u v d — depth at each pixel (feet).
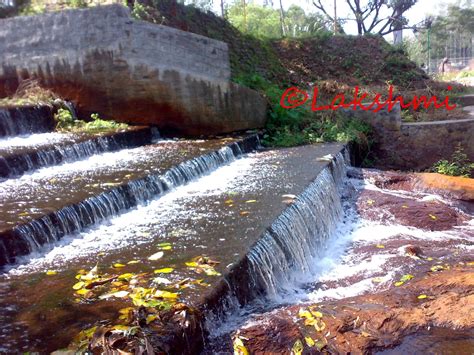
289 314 15.52
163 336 11.57
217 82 39.42
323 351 14.25
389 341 15.42
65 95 38.55
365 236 26.22
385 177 35.14
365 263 22.25
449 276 19.67
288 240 20.02
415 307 17.29
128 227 19.76
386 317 16.25
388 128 43.88
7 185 22.70
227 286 14.52
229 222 19.69
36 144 28.22
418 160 43.42
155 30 37.17
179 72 38.14
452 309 17.08
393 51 64.28
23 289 14.37
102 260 16.42
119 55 37.24
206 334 13.12
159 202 23.26
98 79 37.99
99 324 12.21
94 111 38.70
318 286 19.61
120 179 23.40
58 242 18.17
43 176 24.44
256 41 57.47
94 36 37.24
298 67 58.75
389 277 20.38
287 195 23.29
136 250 17.17
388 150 44.06
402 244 24.57
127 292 13.89
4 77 39.27
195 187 26.05
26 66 38.75
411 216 28.48
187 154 30.25
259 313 15.29
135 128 35.86
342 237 26.40
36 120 33.81
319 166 29.89
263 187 25.22
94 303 13.37
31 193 21.16
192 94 38.83
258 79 47.50
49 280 14.96
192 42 38.29
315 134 41.60
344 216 29.27
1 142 29.01
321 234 24.81
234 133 40.55
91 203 20.15
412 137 43.34
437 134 42.88
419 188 34.01
